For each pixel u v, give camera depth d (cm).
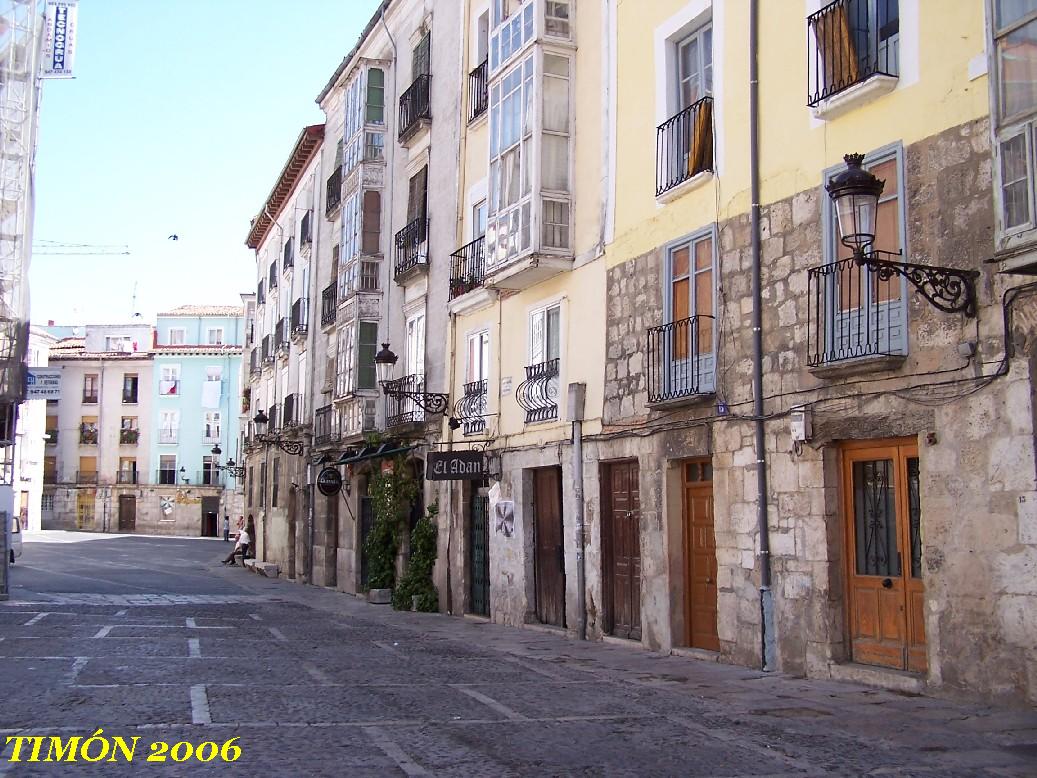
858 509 1091
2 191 2889
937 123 984
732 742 774
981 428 918
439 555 2106
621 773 667
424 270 2270
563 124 1694
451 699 952
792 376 1152
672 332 1385
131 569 3684
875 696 973
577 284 1647
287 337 3884
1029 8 838
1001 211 850
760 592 1181
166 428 7581
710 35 1389
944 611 947
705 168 1332
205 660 1183
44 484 7525
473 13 2144
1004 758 723
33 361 6756
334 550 3023
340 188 3103
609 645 1476
